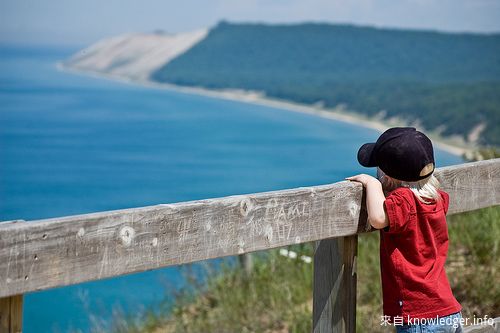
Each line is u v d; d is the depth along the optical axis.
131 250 2.62
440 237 3.38
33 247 2.39
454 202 3.74
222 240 2.89
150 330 8.04
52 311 16.61
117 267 2.59
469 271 6.63
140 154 126.00
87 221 2.51
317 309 3.50
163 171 103.00
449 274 6.62
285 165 110.44
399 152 3.27
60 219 2.47
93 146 138.25
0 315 2.41
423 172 3.29
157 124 181.00
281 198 3.07
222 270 8.47
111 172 101.50
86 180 92.50
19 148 132.12
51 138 150.25
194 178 96.06
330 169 105.56
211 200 2.86
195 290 8.53
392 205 3.22
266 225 3.03
